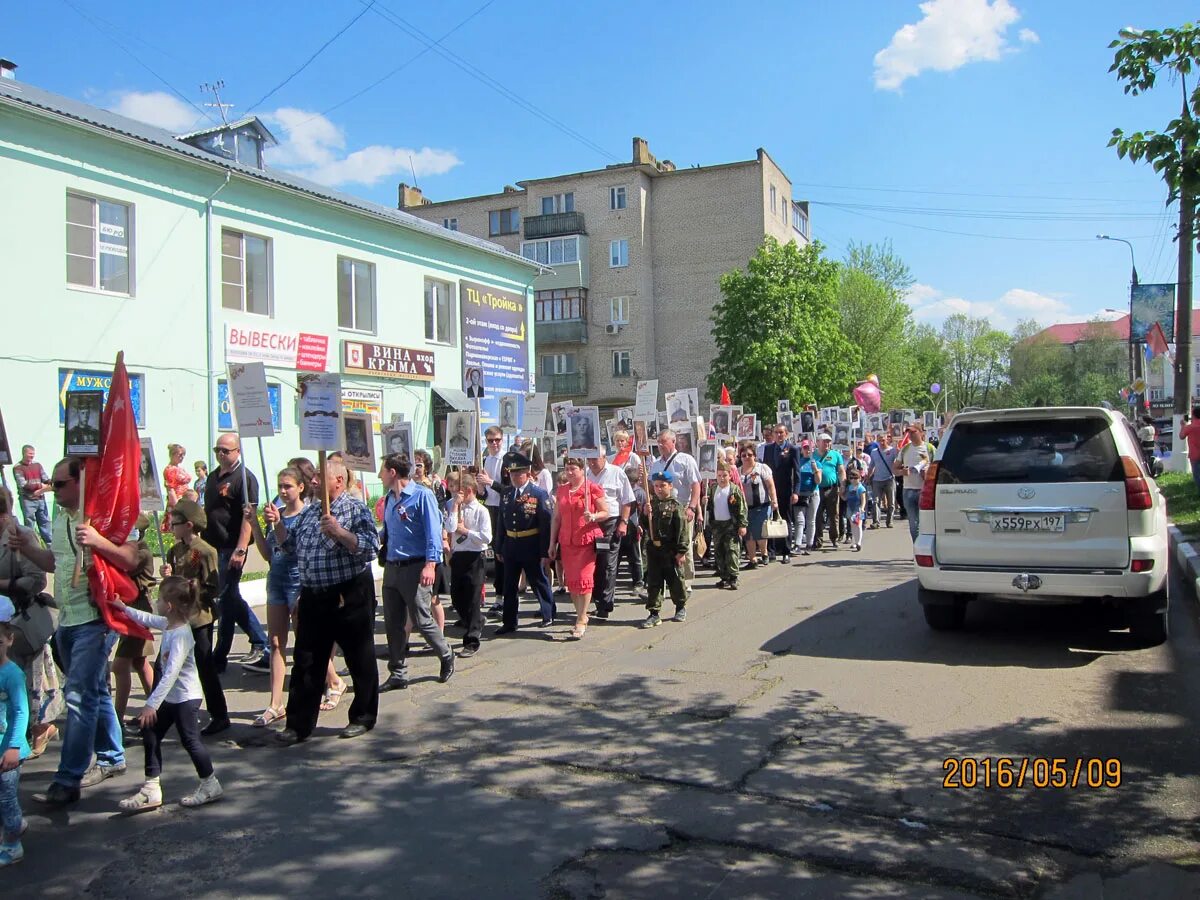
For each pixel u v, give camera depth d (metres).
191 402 17.59
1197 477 15.47
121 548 4.99
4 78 17.22
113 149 16.16
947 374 90.38
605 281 48.00
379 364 22.16
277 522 6.41
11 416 14.66
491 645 8.58
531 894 3.72
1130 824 4.19
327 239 20.91
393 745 5.71
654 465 11.32
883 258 57.69
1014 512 7.29
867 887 3.69
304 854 4.17
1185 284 20.06
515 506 9.12
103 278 16.23
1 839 4.21
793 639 8.14
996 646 7.53
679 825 4.33
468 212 53.38
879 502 18.44
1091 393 73.75
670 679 6.98
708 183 47.16
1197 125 5.18
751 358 40.06
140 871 4.04
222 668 7.66
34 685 5.68
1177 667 6.67
